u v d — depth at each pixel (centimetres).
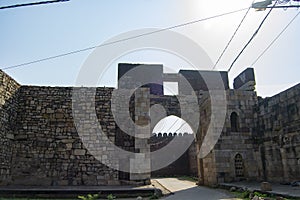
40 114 1424
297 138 1155
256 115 1477
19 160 1331
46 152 1367
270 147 1338
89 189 1123
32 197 1061
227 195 1023
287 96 1234
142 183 1377
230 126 1462
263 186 948
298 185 1079
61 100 1468
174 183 1759
